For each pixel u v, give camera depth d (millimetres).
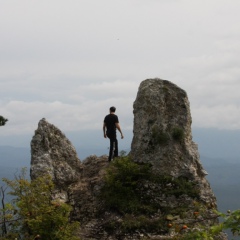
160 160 22938
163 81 25172
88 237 19141
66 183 22906
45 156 23250
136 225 19219
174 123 23953
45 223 14984
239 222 8859
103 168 24234
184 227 13719
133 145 24328
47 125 24625
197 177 22484
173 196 21234
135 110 24906
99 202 21328
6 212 16078
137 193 21531
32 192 16172
